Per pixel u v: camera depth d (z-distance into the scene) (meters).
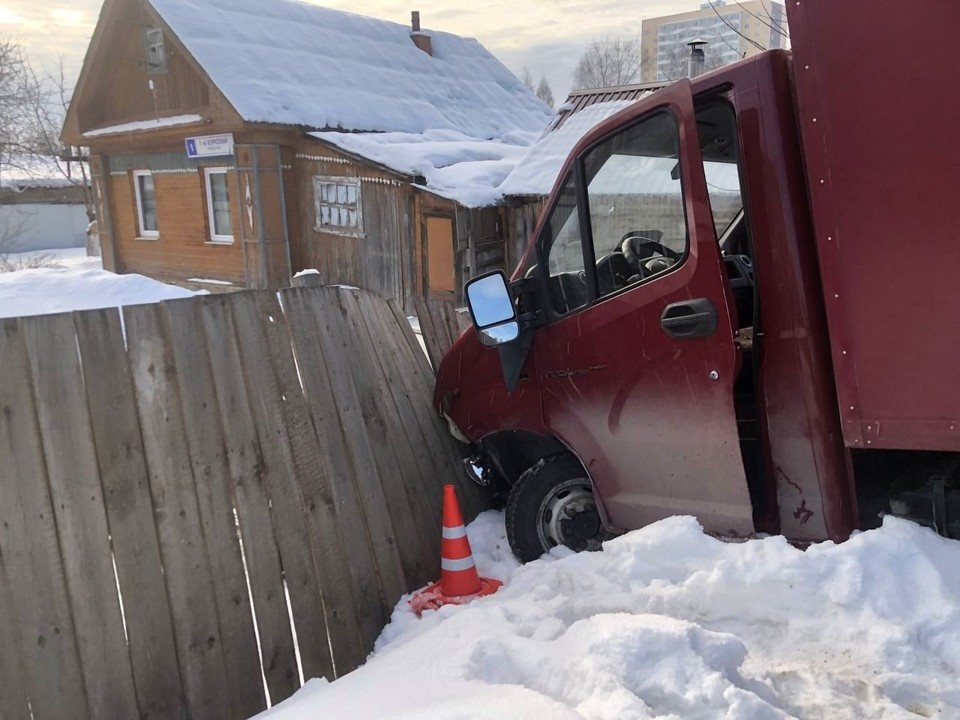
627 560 2.89
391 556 3.84
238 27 17.78
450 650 2.61
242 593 3.17
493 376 3.97
